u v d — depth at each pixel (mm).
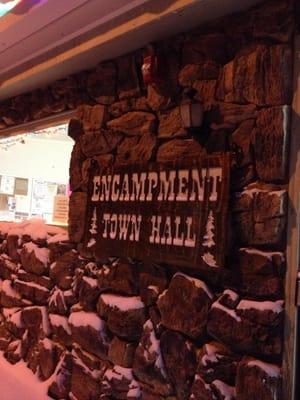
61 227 4180
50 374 3703
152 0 2771
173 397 2730
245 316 2355
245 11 2570
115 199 3227
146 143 3080
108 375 3098
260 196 2371
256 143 2418
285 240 2311
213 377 2445
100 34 3158
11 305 4422
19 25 3379
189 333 2619
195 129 2674
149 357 2836
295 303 2234
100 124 3482
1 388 3750
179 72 2893
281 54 2340
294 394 2232
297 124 2312
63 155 7289
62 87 3990
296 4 2314
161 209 2859
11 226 4777
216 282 2564
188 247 2650
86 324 3316
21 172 7199
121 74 3342
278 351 2246
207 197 2580
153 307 2898
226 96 2588
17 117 4754
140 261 3049
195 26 2820
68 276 3707
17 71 4145
